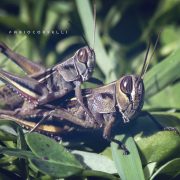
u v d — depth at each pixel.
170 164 0.18
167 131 0.19
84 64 0.20
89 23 0.22
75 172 0.18
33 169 0.18
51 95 0.20
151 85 0.21
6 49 0.20
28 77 0.20
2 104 0.20
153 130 0.19
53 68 0.20
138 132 0.19
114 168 0.18
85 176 0.18
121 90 0.19
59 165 0.18
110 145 0.19
